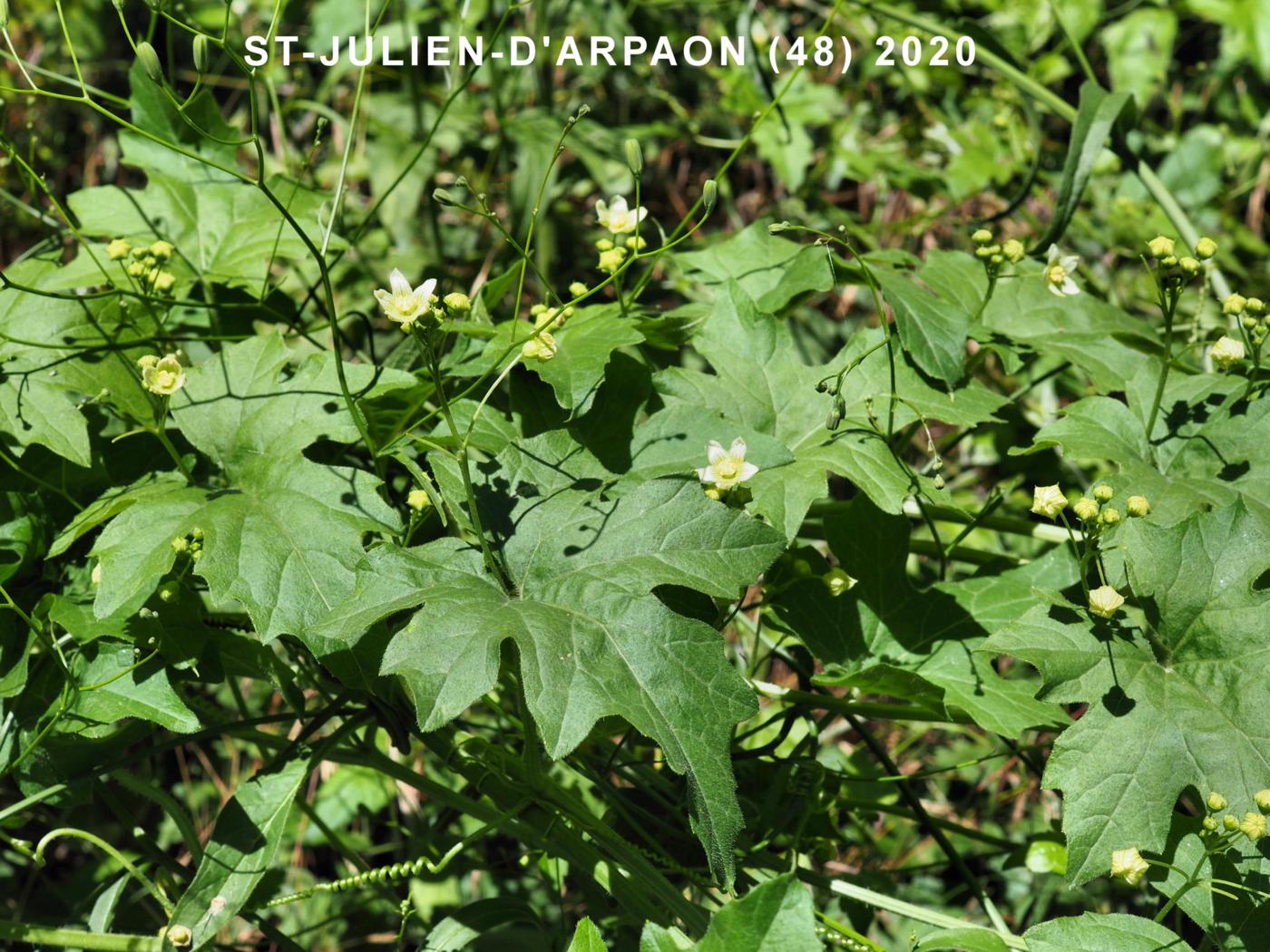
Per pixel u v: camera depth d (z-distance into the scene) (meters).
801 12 4.51
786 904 1.61
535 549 1.84
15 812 1.93
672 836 2.38
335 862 3.46
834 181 4.32
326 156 4.34
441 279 3.70
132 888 3.03
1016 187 4.11
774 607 2.22
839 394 2.08
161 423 2.04
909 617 2.22
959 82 4.26
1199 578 1.89
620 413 2.10
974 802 3.56
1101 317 2.56
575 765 2.26
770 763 2.41
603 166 3.79
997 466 3.51
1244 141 4.49
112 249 2.23
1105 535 2.00
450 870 2.77
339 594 1.80
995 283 2.46
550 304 2.49
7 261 4.13
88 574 2.10
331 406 2.03
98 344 2.23
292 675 2.19
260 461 1.99
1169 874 1.87
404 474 2.38
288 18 4.49
